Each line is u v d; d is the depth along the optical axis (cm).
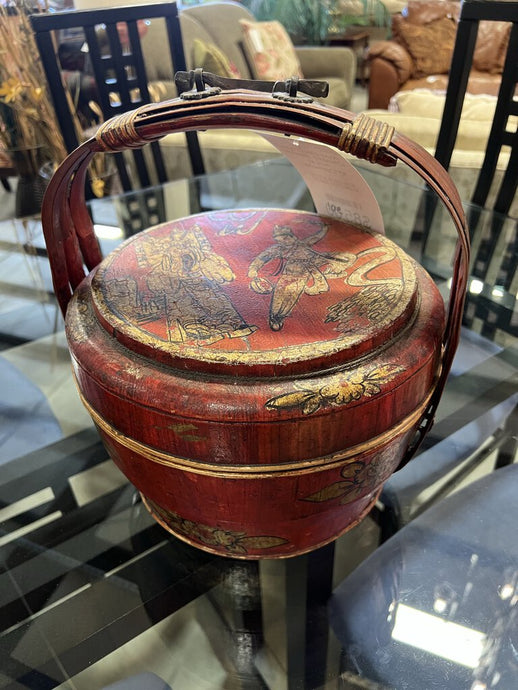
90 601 58
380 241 60
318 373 43
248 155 196
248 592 57
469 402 79
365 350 45
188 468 45
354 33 417
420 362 46
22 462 73
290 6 358
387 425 46
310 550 59
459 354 86
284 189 136
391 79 342
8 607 57
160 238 62
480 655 50
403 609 54
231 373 43
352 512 56
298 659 51
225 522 51
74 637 54
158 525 65
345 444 44
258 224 65
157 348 44
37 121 134
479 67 322
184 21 260
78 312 53
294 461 44
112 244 110
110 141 47
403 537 61
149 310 49
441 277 98
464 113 183
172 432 43
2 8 124
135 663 52
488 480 66
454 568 57
